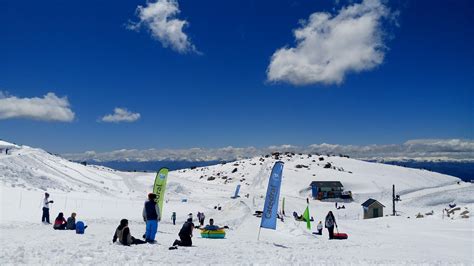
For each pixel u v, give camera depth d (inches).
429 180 6328.7
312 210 3267.7
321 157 7313.0
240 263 427.8
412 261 545.3
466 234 1365.7
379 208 3021.7
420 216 2317.9
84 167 4005.9
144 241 620.4
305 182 5275.6
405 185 5536.4
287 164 6678.2
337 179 5423.2
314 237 1028.5
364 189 5098.4
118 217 1470.2
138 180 4244.6
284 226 1202.6
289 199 4097.0
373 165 7126.0
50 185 2214.6
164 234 839.7
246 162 7219.5
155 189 1093.8
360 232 1425.9
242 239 888.9
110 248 507.2
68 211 1432.1
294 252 617.3
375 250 772.0
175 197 3080.7
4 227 840.9
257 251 600.1
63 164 3462.1
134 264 383.9
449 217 2021.4
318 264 447.5
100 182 3216.0
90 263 374.6
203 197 3341.5
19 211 1249.4
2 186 1723.7
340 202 4303.6
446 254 761.0
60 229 858.8
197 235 948.0
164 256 463.2
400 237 1216.2
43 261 371.9
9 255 392.5
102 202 1884.8
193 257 471.5
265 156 7736.2
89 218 1326.3
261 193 4313.5
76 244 533.3
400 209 3636.8
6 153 2960.1
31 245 499.8
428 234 1369.3
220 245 685.9
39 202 1485.0
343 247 812.6
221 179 5885.8
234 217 1779.0
